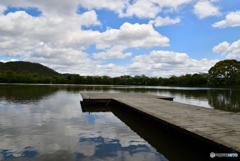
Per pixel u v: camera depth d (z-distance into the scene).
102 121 7.23
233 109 10.02
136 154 3.99
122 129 6.10
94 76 79.12
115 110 10.28
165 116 5.87
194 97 17.45
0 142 4.57
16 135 5.15
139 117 8.31
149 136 5.39
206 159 3.82
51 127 6.06
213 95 19.95
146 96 14.31
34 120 7.08
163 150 4.30
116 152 4.06
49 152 3.96
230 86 47.62
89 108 10.79
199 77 57.03
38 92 21.56
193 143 4.88
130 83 75.75
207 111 6.91
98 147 4.33
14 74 79.56
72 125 6.41
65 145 4.41
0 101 12.60
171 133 5.77
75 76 77.25
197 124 4.70
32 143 4.51
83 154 3.88
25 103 11.81
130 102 10.02
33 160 3.57
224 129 4.18
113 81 77.69
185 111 6.93
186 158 3.85
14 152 3.95
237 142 3.25
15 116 7.77
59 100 13.91
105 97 13.18
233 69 49.47
